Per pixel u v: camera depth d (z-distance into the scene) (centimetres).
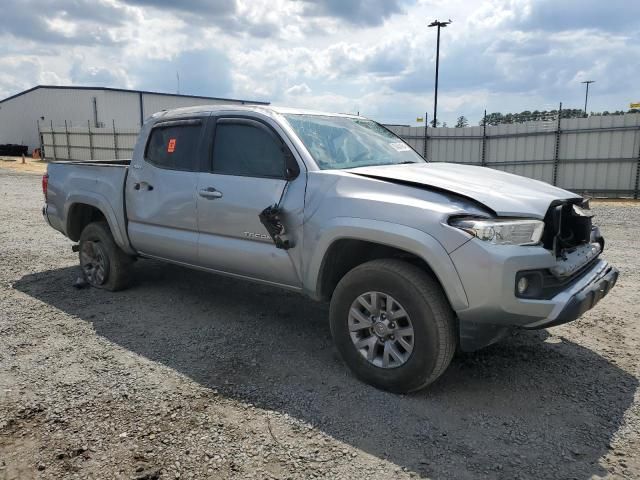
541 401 348
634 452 291
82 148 3772
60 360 405
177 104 5422
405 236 334
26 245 841
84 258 601
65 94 5147
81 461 280
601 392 360
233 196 434
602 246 433
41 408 332
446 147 1998
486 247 314
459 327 341
